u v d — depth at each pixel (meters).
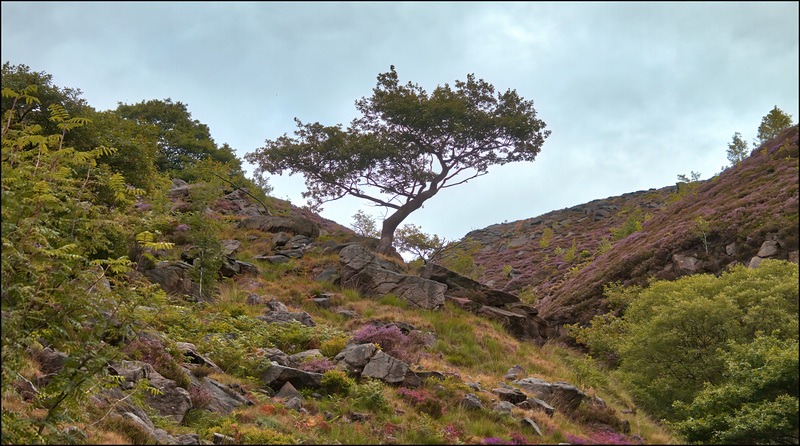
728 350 14.05
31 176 6.79
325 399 10.94
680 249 30.11
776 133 50.84
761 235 25.77
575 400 12.60
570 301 32.50
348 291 20.30
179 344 11.19
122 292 7.47
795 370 10.06
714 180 40.38
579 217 75.12
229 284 19.19
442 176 32.31
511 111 32.72
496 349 16.75
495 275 57.56
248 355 11.98
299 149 30.81
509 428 10.55
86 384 6.59
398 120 31.77
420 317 18.33
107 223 7.75
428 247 33.66
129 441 7.18
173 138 43.16
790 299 14.12
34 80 18.31
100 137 19.86
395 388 11.95
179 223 21.20
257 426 8.85
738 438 10.01
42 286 6.49
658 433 11.66
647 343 15.82
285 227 27.31
